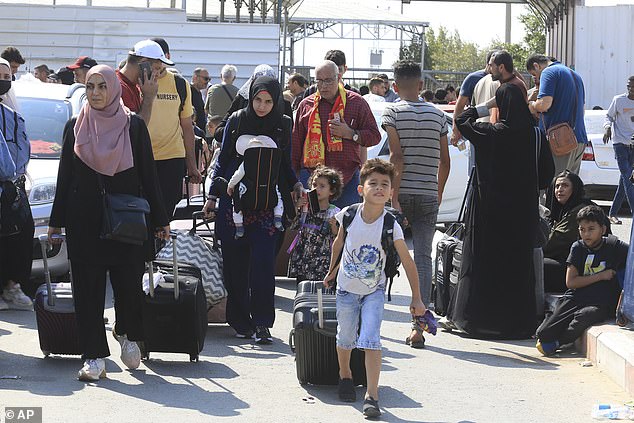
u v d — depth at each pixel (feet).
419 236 35.42
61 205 28.04
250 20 119.14
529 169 35.09
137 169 28.37
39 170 41.39
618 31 99.86
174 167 37.60
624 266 33.86
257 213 33.55
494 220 35.22
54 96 46.88
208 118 61.93
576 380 30.09
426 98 75.31
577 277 33.76
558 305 33.88
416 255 35.37
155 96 34.99
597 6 99.91
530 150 35.06
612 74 100.22
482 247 35.47
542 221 36.04
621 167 59.31
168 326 29.91
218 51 91.50
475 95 46.01
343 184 36.45
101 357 28.60
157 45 35.99
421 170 35.06
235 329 34.78
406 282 47.50
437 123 35.24
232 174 33.81
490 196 35.22
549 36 143.33
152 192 28.58
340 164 36.47
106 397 26.76
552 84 47.32
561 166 49.08
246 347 33.37
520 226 35.17
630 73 99.86
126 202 27.48
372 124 36.55
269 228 33.63
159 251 34.68
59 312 29.86
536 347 34.53
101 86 27.55
